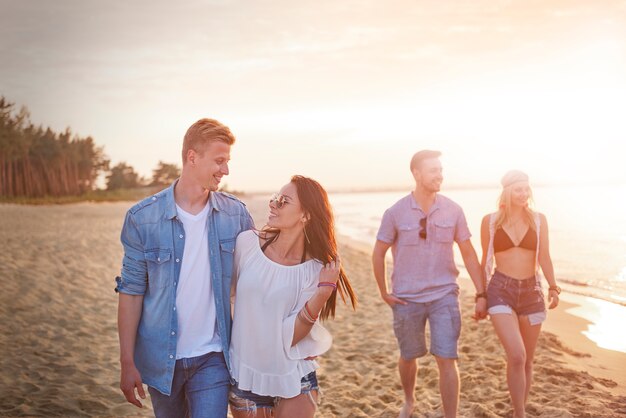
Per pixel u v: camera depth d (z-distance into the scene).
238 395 2.96
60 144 72.00
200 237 2.95
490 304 4.37
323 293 2.85
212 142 2.88
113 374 5.83
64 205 57.66
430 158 4.43
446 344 4.31
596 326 7.65
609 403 4.78
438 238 4.43
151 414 4.89
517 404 4.17
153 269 2.88
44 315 7.76
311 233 2.92
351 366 6.30
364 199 87.88
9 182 62.50
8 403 4.84
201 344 2.91
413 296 4.46
